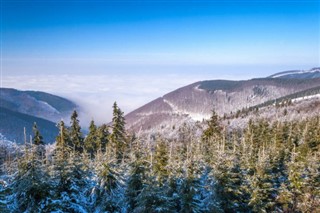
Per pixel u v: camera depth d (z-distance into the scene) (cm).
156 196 2558
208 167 3553
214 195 3170
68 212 2431
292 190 3828
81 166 2742
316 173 3825
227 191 3172
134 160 2938
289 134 6238
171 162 3359
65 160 2684
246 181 3625
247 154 4225
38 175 2273
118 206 2723
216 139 5491
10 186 2375
